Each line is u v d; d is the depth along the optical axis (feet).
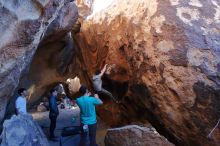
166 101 17.40
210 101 16.21
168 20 18.07
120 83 22.82
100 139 24.90
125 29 21.08
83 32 29.71
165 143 18.11
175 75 17.02
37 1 15.06
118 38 21.99
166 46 17.61
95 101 20.34
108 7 26.45
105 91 24.98
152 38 18.26
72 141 23.29
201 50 16.97
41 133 19.94
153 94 18.01
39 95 32.89
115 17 23.35
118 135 19.36
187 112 16.78
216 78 16.30
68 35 28.86
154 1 19.35
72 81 41.96
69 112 40.57
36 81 29.73
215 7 18.93
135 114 21.98
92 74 28.50
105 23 24.90
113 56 22.88
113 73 23.09
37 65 28.66
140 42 18.88
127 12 21.76
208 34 17.47
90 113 20.25
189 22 17.84
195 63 16.74
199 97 16.43
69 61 33.42
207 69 16.49
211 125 16.20
